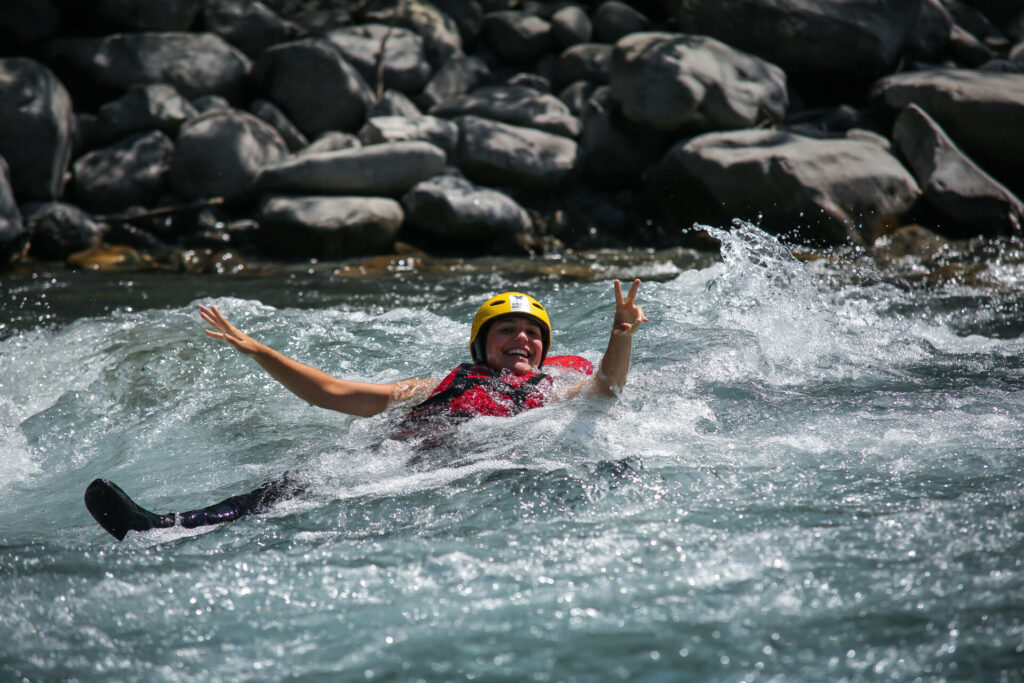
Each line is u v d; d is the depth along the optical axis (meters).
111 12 50.81
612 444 14.66
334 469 14.18
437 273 37.62
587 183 49.72
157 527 12.18
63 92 46.38
